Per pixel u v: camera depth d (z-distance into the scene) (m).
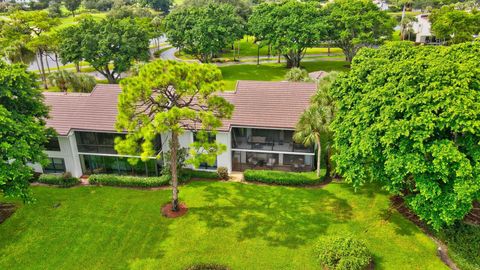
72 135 34.38
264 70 72.44
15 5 133.25
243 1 109.94
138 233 27.03
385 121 23.14
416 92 22.81
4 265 24.12
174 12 73.56
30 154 26.47
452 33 70.94
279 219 28.25
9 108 27.48
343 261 22.27
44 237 26.77
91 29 62.50
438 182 23.25
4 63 28.59
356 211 28.91
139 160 35.28
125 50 61.28
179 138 35.19
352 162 27.03
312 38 65.56
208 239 26.22
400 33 96.62
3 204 30.77
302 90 36.09
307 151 34.59
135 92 24.88
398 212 28.56
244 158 36.69
